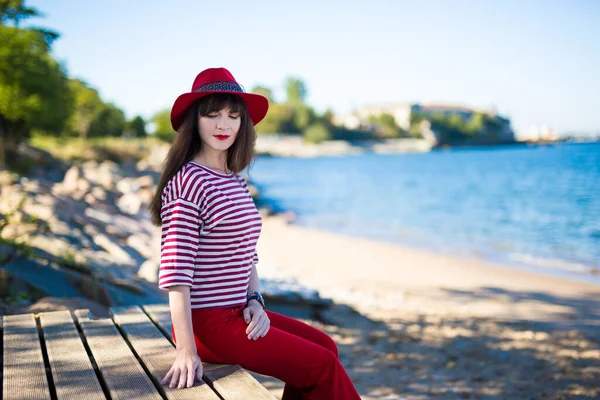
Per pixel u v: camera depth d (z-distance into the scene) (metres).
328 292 9.20
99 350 2.75
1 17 25.05
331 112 174.75
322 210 27.38
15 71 25.64
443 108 191.62
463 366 5.61
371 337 6.54
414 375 5.31
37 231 7.46
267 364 2.47
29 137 31.78
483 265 12.80
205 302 2.48
